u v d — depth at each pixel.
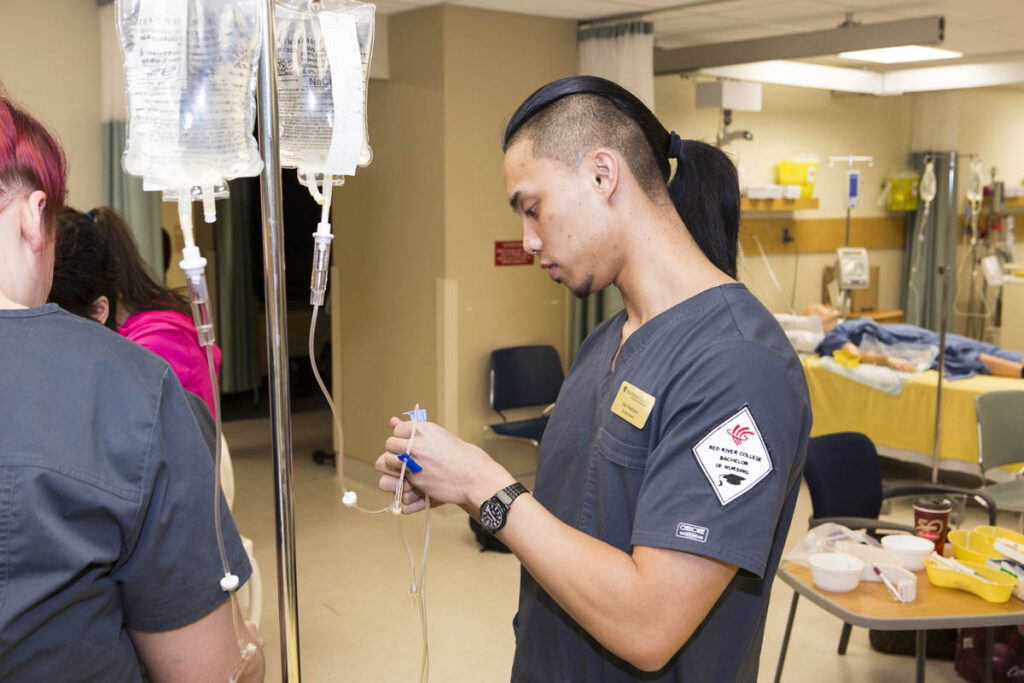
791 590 3.89
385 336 5.23
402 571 4.04
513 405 4.95
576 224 1.20
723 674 1.25
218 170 0.84
